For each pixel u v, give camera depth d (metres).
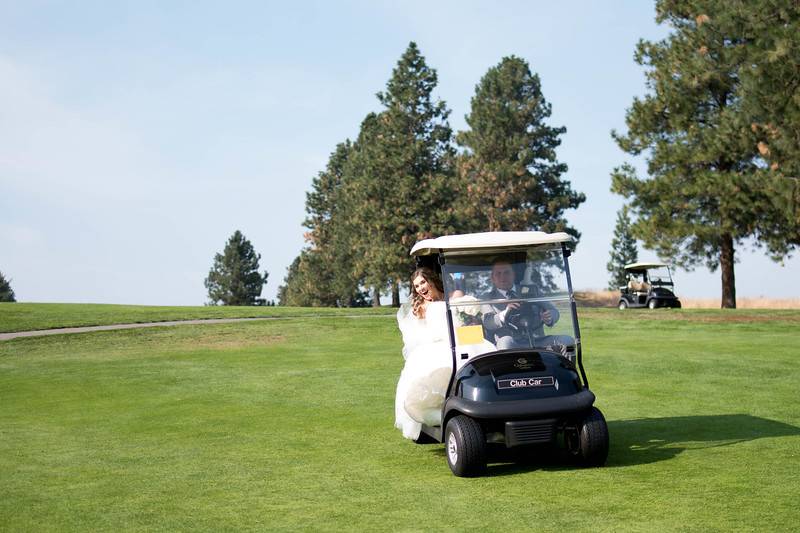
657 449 7.08
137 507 5.69
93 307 35.16
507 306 6.71
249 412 10.06
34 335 22.64
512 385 6.15
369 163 55.25
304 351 17.62
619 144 36.72
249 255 96.31
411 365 6.95
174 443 8.23
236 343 20.09
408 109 55.28
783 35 23.91
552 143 62.81
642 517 4.91
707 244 35.50
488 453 6.45
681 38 35.03
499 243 6.71
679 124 34.72
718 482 5.78
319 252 76.31
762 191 30.08
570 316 6.71
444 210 53.62
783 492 5.46
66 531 5.14
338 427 8.88
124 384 13.14
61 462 7.43
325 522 5.09
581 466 6.43
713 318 24.34
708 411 9.17
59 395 12.22
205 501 5.80
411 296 7.51
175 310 33.12
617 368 13.11
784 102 24.41
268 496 5.88
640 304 36.88
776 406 9.48
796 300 39.69
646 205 36.00
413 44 55.34
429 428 7.04
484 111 61.69
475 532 4.71
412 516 5.14
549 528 4.74
